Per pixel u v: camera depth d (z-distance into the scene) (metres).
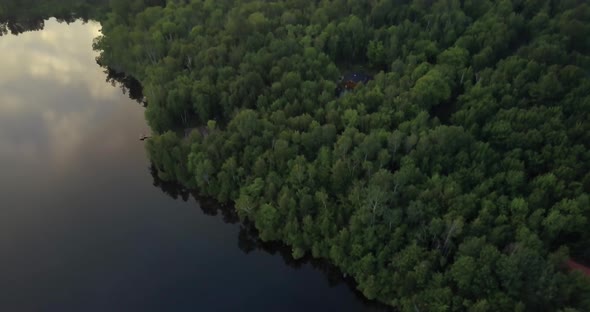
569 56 154.25
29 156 155.38
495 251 97.50
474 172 116.94
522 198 108.75
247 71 158.38
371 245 107.12
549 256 99.38
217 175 129.25
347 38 178.38
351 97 143.75
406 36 177.62
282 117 136.88
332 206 115.81
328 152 125.44
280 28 180.50
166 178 140.00
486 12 183.62
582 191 112.69
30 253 125.56
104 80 196.38
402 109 138.38
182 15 192.75
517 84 145.12
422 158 123.12
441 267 103.44
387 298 106.69
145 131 166.88
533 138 125.44
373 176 117.81
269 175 121.25
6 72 197.38
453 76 155.25
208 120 153.50
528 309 94.62
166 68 164.62
